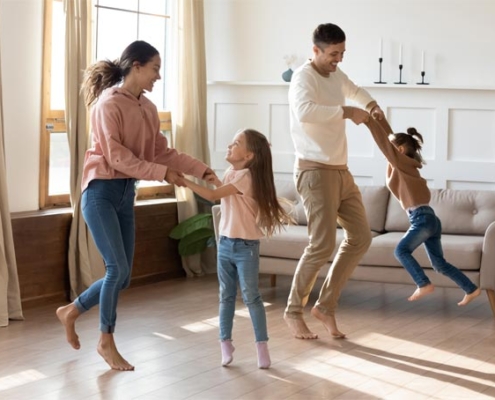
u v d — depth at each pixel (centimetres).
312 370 429
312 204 484
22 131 589
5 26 571
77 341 450
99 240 418
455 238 589
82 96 595
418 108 703
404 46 721
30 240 571
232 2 760
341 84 498
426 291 522
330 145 481
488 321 548
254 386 400
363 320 548
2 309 522
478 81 702
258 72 761
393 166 517
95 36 650
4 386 397
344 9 736
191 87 716
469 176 691
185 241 689
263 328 432
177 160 445
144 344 480
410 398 385
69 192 632
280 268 603
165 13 723
